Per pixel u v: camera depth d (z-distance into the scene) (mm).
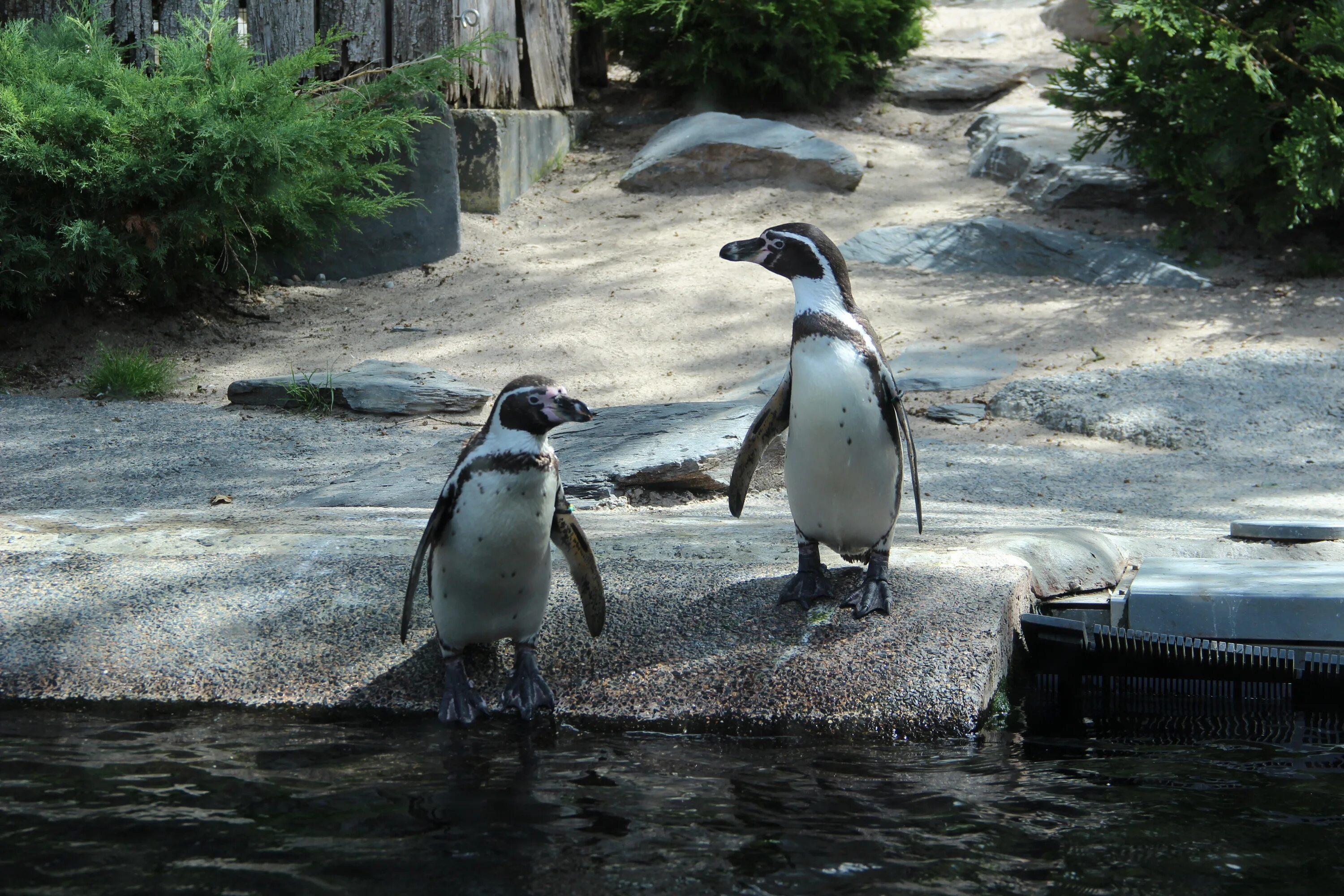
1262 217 11555
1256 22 11484
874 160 14414
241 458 7645
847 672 3801
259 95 10133
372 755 3445
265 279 11805
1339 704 4059
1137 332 10500
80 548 4664
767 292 11359
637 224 13047
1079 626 4223
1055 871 2680
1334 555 5309
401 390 8898
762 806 3072
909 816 3010
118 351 10305
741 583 4277
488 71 13273
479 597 3600
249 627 4148
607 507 6469
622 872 2664
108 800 3061
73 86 10023
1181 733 3791
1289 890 2588
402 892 2553
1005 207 13047
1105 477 7473
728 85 15602
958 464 7762
